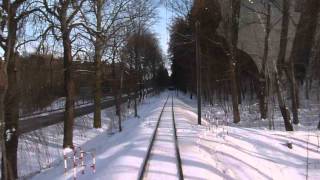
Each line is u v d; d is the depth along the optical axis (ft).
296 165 60.44
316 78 144.77
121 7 125.59
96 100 126.21
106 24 118.93
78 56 113.29
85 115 156.56
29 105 68.64
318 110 125.29
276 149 68.49
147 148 64.59
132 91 237.45
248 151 66.64
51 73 73.05
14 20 55.01
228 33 126.11
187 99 308.40
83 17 85.92
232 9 123.54
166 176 47.03
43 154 77.46
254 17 125.18
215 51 180.55
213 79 218.59
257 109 153.48
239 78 181.98
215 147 65.26
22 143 77.15
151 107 214.90
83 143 98.73
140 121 125.08
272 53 117.29
